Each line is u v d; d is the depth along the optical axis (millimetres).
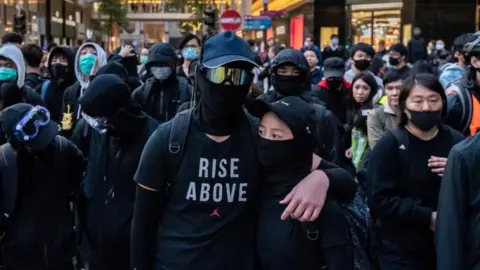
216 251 2656
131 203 3990
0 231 3896
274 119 2604
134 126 3920
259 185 2723
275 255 2631
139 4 61688
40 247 3922
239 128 2705
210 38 2645
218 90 2564
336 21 28047
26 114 3730
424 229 3744
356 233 2680
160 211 2768
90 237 4129
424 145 3809
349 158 6051
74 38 50688
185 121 2695
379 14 27484
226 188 2668
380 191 3807
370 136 5469
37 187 3883
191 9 37406
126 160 3959
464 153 2928
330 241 2582
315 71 9172
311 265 2619
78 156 4082
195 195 2668
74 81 7125
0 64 5941
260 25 24516
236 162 2670
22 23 18750
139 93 6434
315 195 2529
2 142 4402
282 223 2635
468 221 2939
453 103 4602
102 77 3885
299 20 30781
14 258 3930
